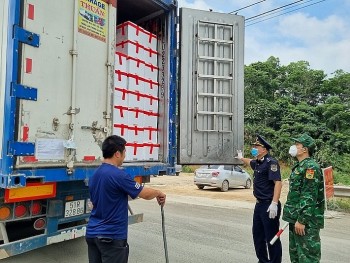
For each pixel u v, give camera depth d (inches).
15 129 127.0
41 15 137.2
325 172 394.3
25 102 130.6
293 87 1551.4
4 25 131.3
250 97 1487.5
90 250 120.5
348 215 364.2
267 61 1708.9
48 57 139.6
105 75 167.3
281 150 1165.7
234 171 620.7
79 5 153.6
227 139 227.1
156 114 216.4
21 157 128.6
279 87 1581.0
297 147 159.9
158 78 219.0
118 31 198.7
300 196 154.1
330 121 1284.4
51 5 141.1
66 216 160.1
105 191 116.6
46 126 138.0
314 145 160.2
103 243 114.8
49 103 139.5
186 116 217.0
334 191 439.5
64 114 145.7
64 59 146.5
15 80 127.3
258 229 187.3
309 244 149.8
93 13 161.0
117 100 186.1
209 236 255.4
